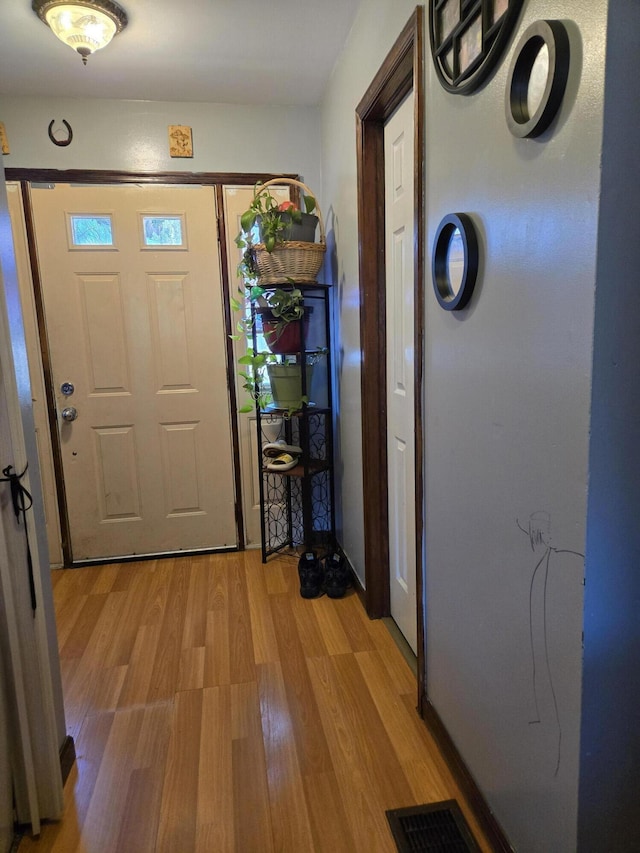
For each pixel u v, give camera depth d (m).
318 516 2.96
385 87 1.68
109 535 2.86
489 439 1.12
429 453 1.47
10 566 1.21
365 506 2.19
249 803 1.36
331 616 2.26
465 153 1.15
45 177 2.56
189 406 2.84
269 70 2.34
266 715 1.67
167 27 1.98
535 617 0.98
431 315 1.40
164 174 2.64
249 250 2.45
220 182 2.69
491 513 1.13
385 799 1.36
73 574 2.74
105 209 2.62
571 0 0.78
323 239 2.57
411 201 1.74
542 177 0.88
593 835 0.91
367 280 2.04
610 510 0.83
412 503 1.89
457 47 1.12
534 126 0.86
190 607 2.36
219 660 1.96
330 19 1.97
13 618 1.22
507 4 0.94
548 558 0.93
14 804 1.29
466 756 1.35
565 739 0.91
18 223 2.57
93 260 2.65
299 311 2.44
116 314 2.71
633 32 0.72
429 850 1.22
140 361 2.76
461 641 1.33
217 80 2.41
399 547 2.07
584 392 0.81
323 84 2.50
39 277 2.62
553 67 0.80
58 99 2.53
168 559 2.89
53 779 1.31
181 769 1.47
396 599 2.15
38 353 2.67
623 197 0.76
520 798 1.08
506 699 1.12
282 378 2.51
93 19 1.82
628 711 0.89
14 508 1.22
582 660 0.86
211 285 2.76
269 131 2.70
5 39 2.02
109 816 1.33
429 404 1.44
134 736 1.59
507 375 1.03
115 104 2.57
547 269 0.88
